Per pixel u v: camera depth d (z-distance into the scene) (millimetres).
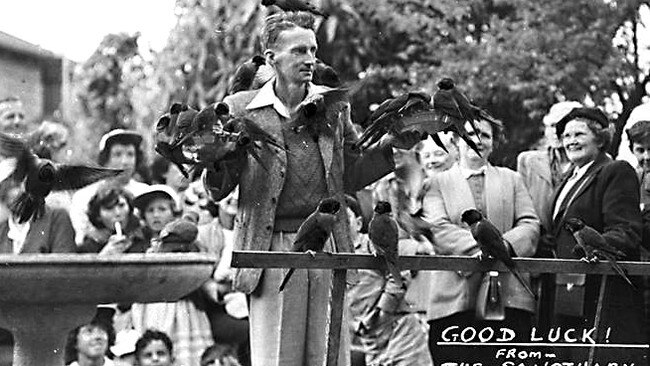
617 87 21500
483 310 10812
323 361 8406
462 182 11234
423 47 21781
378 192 12391
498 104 21188
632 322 10297
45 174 9344
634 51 21766
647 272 8320
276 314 8320
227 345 12539
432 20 21562
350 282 8508
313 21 8531
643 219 10711
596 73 21156
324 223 7559
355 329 13109
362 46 21719
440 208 11234
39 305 9148
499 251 7836
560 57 21109
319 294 8383
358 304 13039
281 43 8359
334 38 21766
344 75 21844
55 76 22328
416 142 8117
